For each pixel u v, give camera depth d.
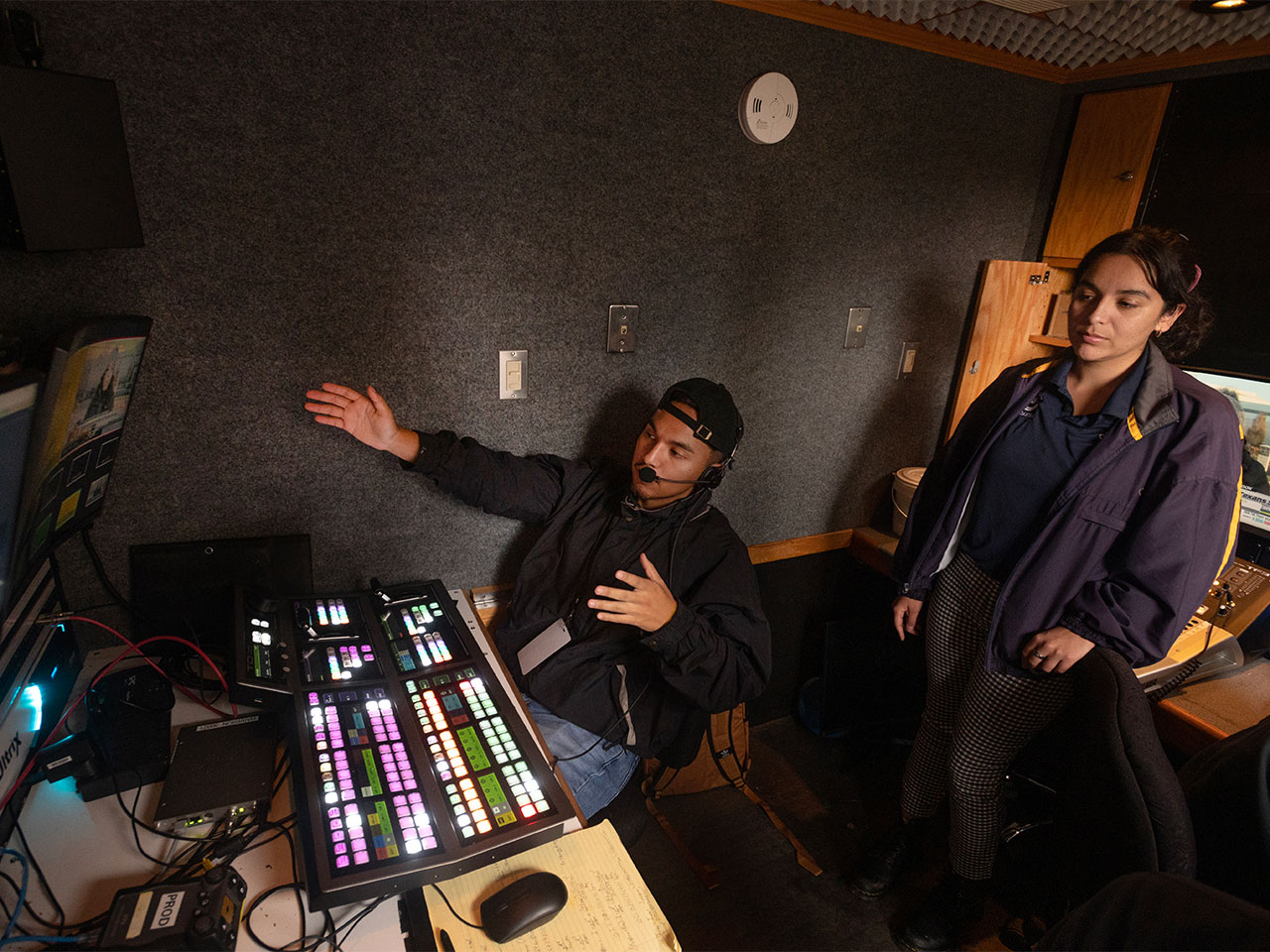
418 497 1.38
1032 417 1.24
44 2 0.90
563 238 1.33
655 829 1.73
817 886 1.60
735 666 1.09
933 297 1.82
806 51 1.42
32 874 0.75
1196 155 1.58
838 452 1.85
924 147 1.64
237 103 1.04
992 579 1.34
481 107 1.19
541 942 0.72
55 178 0.80
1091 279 1.12
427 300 1.26
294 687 0.96
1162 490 1.10
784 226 1.54
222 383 1.16
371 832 0.75
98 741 0.86
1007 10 1.45
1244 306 1.55
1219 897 0.52
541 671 1.23
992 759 1.32
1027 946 1.44
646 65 1.29
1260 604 1.40
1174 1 1.36
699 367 1.57
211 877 0.70
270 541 1.21
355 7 1.06
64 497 0.86
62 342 0.68
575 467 1.37
